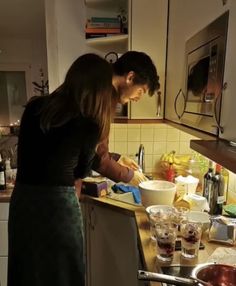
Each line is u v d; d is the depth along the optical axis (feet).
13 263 4.40
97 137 4.09
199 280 2.28
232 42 2.83
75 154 4.06
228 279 2.49
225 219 3.98
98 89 3.92
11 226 4.33
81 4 6.94
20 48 15.31
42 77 15.60
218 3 3.20
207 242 3.63
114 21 6.53
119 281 5.61
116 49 7.20
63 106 3.87
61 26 6.97
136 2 6.00
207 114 3.50
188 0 4.46
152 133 7.39
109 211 5.45
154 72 4.98
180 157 6.91
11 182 6.72
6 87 15.84
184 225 3.53
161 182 5.21
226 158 2.36
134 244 5.07
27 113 4.18
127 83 4.91
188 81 4.35
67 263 4.30
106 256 5.80
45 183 4.08
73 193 4.27
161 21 6.06
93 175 6.19
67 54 7.09
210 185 4.71
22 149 4.17
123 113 6.50
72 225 4.22
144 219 4.49
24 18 11.14
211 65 3.37
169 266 3.07
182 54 4.83
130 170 5.27
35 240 4.17
